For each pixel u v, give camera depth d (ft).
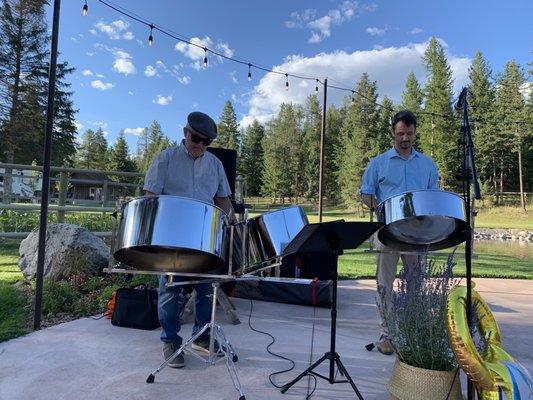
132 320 10.24
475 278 20.15
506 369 5.27
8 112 71.51
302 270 13.56
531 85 112.16
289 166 145.18
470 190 6.55
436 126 104.73
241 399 6.71
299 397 7.02
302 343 9.71
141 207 6.92
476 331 6.05
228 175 15.28
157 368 7.98
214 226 6.97
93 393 6.93
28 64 72.59
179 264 7.81
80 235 14.40
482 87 117.29
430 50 107.65
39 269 10.08
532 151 117.29
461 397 5.71
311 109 160.66
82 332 9.92
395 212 7.42
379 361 8.71
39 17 72.23
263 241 7.28
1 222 21.33
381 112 115.55
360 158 109.81
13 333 9.62
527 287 17.76
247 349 9.20
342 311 12.74
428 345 5.84
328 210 122.62
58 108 88.17
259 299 13.78
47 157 10.07
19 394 6.82
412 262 8.57
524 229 76.64
